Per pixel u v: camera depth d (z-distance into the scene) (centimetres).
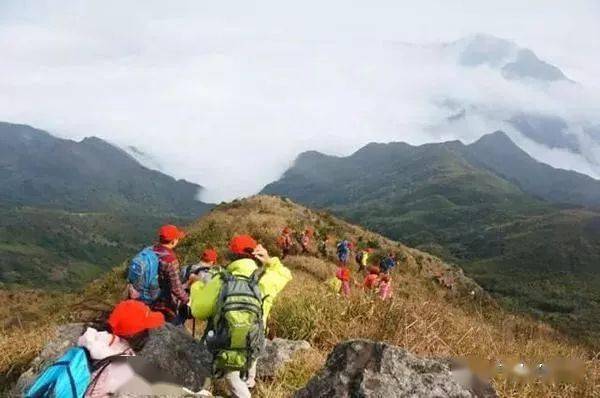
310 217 5206
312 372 694
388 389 467
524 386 661
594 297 14050
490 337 942
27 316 2203
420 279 4538
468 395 475
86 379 397
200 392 515
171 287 686
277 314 929
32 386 393
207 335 560
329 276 2858
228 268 571
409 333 838
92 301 775
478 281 16875
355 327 886
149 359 520
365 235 5419
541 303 13400
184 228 4406
